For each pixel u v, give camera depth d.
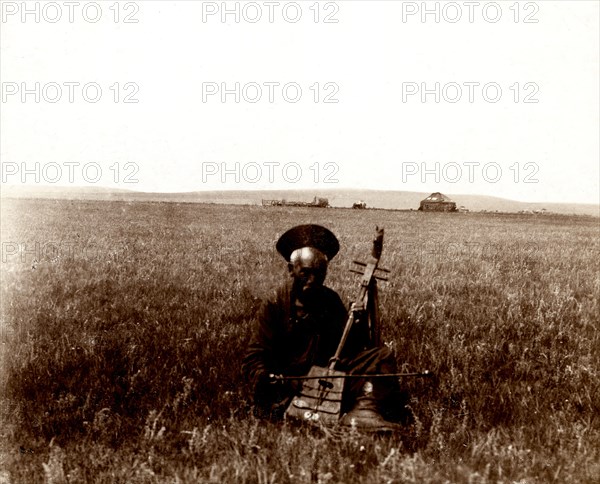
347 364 4.68
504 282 11.17
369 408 4.31
